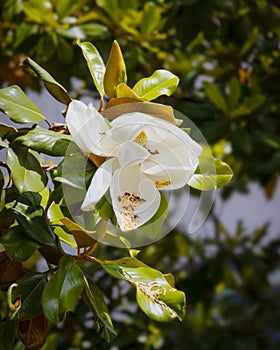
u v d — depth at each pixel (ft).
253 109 10.59
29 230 5.48
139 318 10.58
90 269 9.85
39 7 9.70
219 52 11.80
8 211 5.56
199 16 10.75
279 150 11.85
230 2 11.15
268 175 12.53
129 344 10.59
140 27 9.93
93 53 5.67
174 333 12.39
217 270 13.03
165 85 5.68
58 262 5.51
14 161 5.40
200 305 12.85
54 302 5.31
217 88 10.57
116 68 5.49
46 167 5.54
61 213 5.50
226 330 13.37
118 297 10.41
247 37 11.62
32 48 10.18
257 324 13.69
